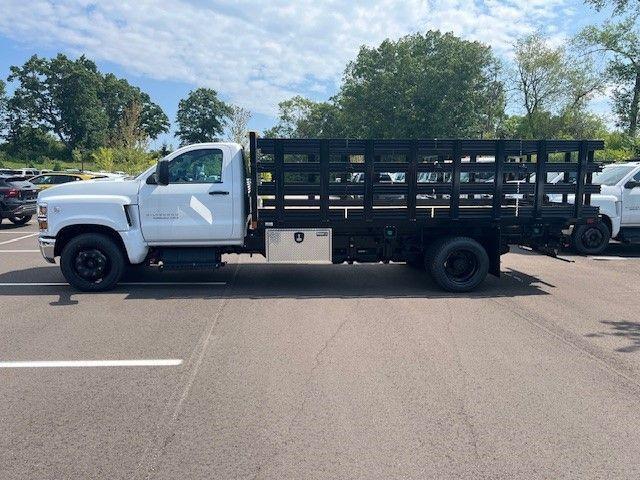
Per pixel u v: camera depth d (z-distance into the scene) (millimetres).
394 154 7422
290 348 5230
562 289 7996
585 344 5387
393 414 3822
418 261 8406
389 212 7586
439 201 7656
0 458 3246
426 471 3109
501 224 7883
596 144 7777
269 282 8453
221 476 3051
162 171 7188
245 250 7887
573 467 3166
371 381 4410
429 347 5273
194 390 4230
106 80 107000
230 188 7527
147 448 3355
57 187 7637
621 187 11297
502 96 56750
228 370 4652
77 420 3729
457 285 7711
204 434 3529
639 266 10039
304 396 4113
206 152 7598
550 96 42531
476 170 7586
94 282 7652
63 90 95562
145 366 4746
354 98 61531
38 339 5496
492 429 3613
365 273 9273
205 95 100562
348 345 5328
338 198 7523
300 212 7535
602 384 4371
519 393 4191
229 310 6680
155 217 7492
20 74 94812
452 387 4297
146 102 109188
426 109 57562
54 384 4352
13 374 4562
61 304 6953
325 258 7680
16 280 8500
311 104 86750
